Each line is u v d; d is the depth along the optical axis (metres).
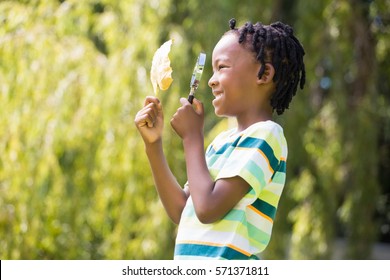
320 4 6.91
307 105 7.00
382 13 7.76
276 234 7.00
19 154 6.04
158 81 2.47
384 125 7.96
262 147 2.31
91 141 6.35
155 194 6.45
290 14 7.49
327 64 7.23
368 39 7.48
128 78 6.30
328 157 7.17
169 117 6.38
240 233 2.29
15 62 6.26
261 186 2.29
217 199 2.24
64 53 6.34
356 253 7.30
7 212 5.85
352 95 7.42
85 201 6.50
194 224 2.36
